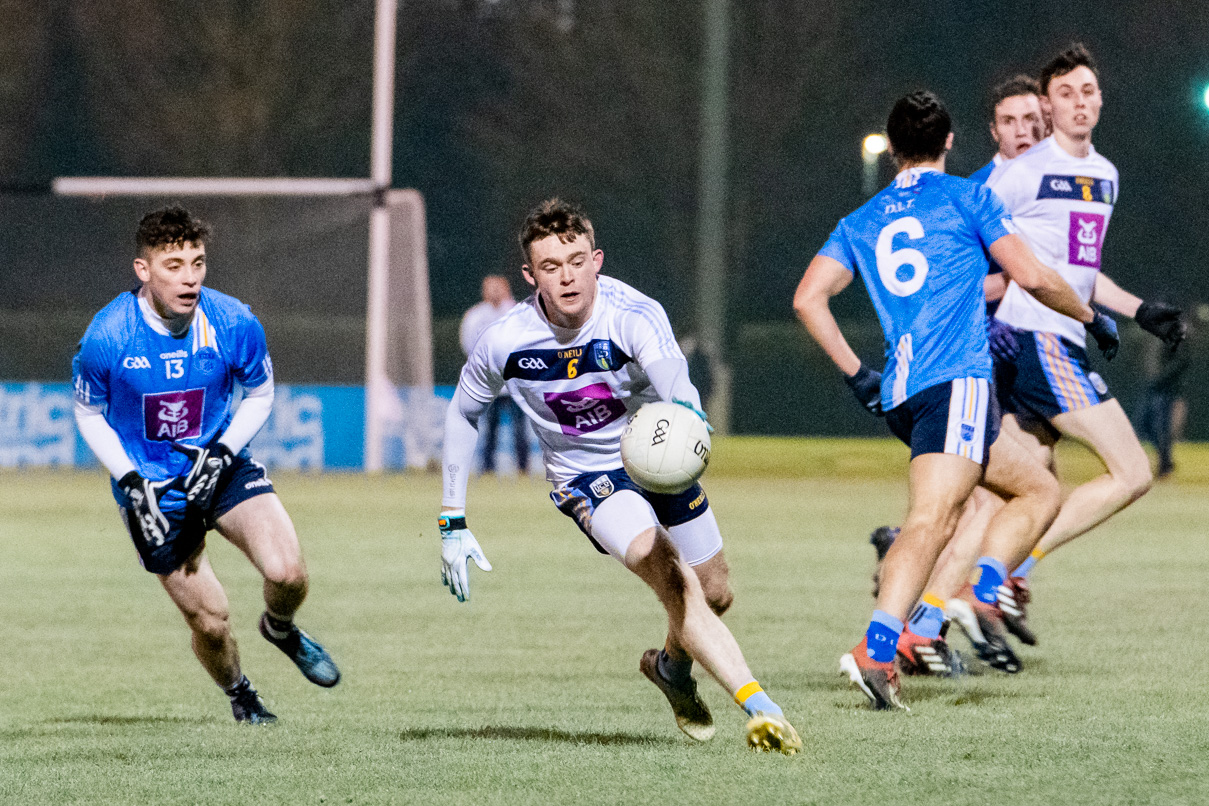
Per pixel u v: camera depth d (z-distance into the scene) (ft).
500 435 275.18
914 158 77.87
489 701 79.46
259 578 138.10
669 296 481.05
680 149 467.93
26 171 464.24
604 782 57.98
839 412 398.42
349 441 268.41
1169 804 53.57
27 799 56.95
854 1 454.81
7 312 279.49
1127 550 156.46
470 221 499.51
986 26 448.24
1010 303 93.76
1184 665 87.92
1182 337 92.22
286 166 467.52
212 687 86.43
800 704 76.18
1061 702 75.46
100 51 462.60
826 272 78.13
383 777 59.52
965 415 73.72
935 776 57.98
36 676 90.07
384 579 135.03
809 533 171.94
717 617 63.52
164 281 69.10
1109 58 440.45
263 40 456.86
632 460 60.70
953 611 81.61
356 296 275.80
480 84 501.15
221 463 70.95
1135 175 441.27
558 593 126.21
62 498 219.61
